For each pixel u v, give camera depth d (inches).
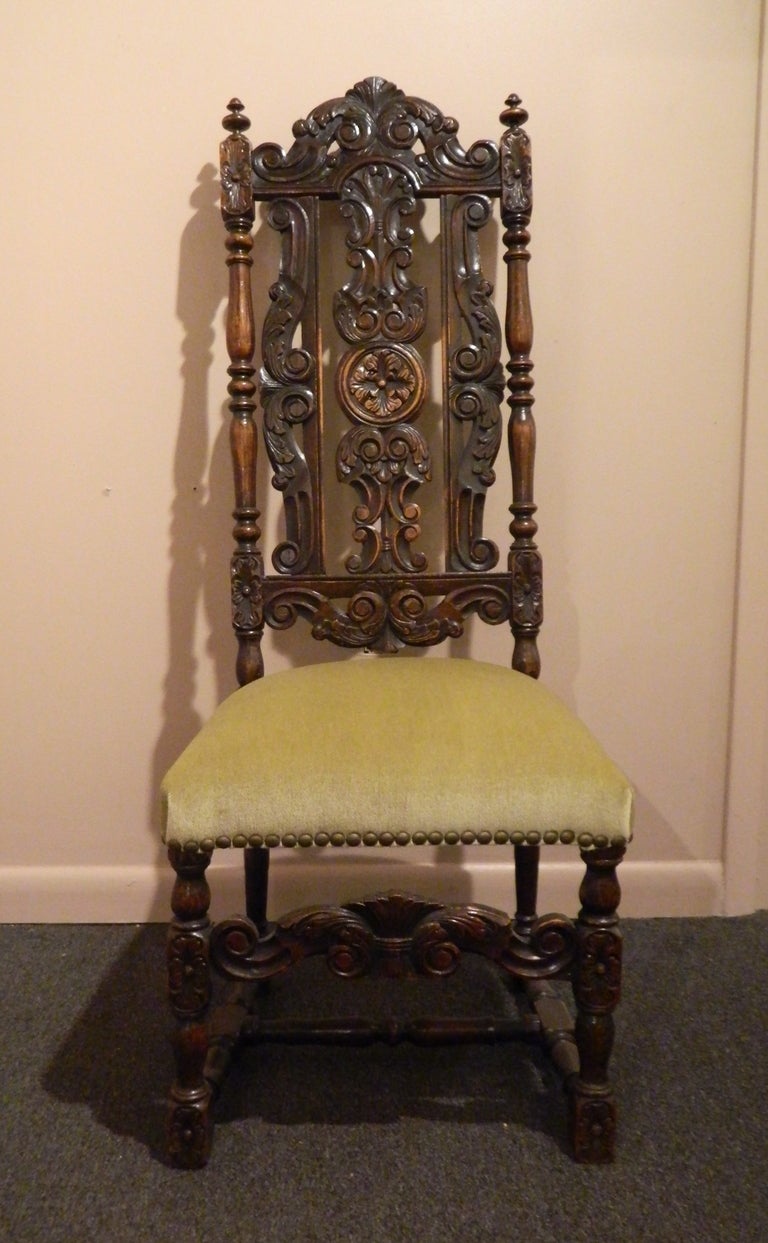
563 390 52.9
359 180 46.8
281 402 47.2
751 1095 40.8
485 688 38.9
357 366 47.6
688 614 54.9
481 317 47.0
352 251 47.1
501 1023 42.3
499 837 33.1
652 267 52.0
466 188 46.8
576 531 54.2
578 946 35.6
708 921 56.2
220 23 50.3
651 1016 46.5
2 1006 47.6
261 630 47.0
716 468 53.7
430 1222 33.9
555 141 51.1
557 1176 36.2
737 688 55.0
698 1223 33.8
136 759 56.0
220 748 34.6
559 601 54.8
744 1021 46.1
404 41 50.4
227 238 46.3
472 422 47.4
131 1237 33.4
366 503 47.9
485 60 50.6
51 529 54.0
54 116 50.8
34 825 56.5
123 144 51.1
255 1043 42.6
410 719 35.5
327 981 50.7
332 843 33.4
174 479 53.7
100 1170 36.6
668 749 56.1
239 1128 39.0
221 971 35.8
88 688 55.4
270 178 46.7
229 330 45.9
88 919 56.7
